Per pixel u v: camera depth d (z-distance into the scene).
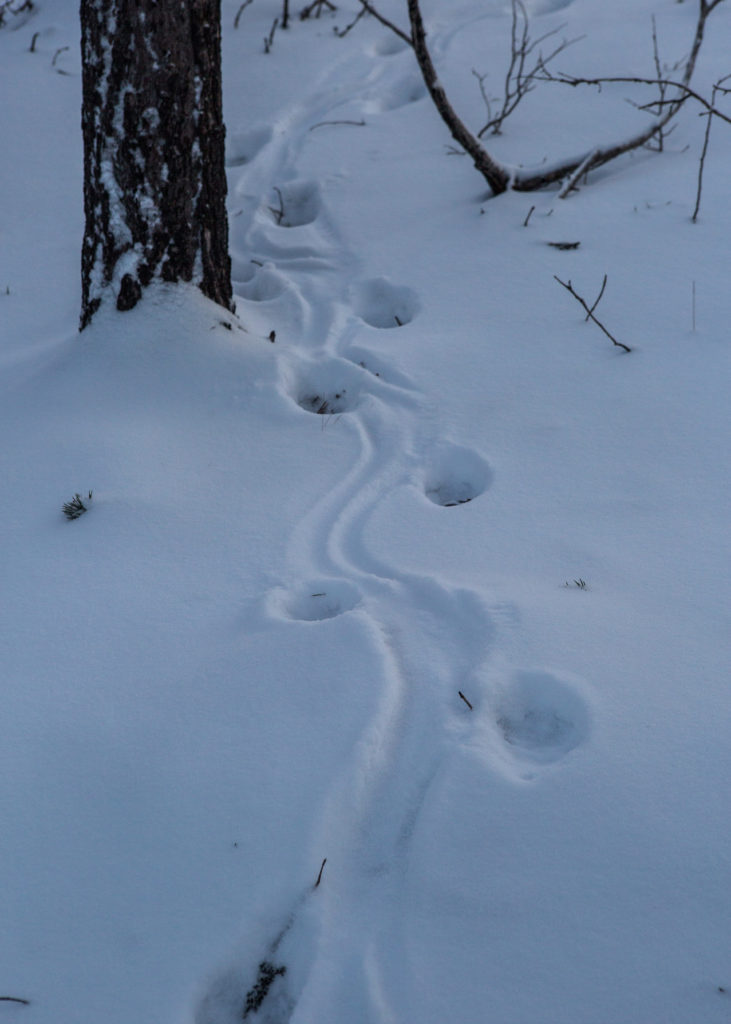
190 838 2.07
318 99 6.93
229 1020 1.84
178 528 3.09
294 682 2.44
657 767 2.11
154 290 3.97
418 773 2.21
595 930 1.83
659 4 7.78
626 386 3.69
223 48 7.76
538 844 1.99
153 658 2.57
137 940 1.90
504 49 7.30
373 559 2.92
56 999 1.81
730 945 1.78
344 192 5.68
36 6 8.84
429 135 6.25
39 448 3.49
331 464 3.42
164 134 3.69
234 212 5.68
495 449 3.41
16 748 2.31
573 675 2.36
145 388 3.80
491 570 2.81
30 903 1.98
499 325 4.25
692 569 2.72
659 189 5.23
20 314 4.75
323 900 1.95
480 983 1.78
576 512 3.04
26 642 2.65
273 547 2.99
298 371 4.04
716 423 3.38
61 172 6.18
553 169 5.33
